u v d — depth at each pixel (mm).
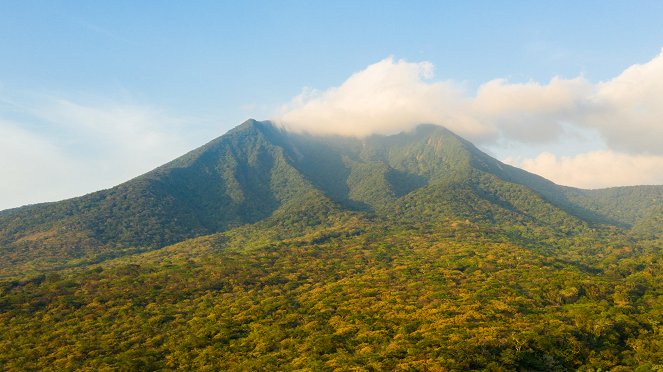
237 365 124125
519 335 128250
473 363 114375
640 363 122875
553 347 126250
